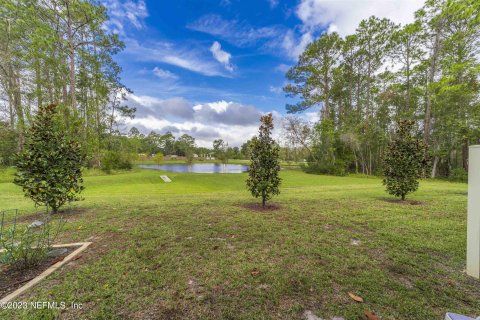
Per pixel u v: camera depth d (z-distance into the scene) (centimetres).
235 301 188
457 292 204
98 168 2162
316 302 189
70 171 472
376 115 2372
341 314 174
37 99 1766
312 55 2375
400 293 202
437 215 483
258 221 427
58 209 515
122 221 421
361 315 172
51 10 1518
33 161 425
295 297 195
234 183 1481
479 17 840
